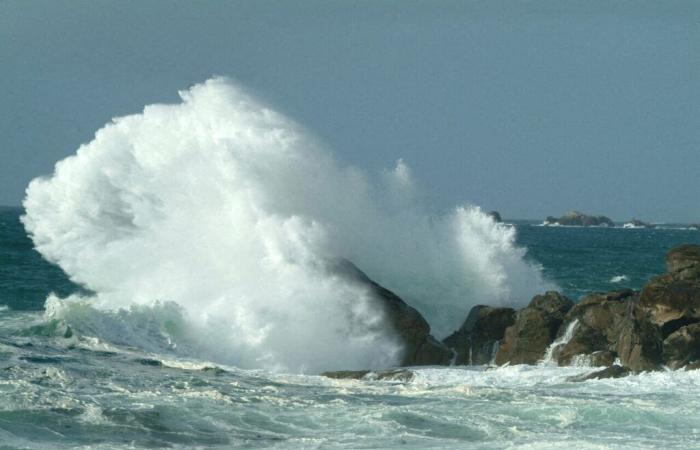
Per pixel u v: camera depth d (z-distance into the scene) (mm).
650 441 51969
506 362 80938
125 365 71625
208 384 66062
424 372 74000
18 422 52594
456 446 50688
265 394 63031
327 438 52312
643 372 71625
